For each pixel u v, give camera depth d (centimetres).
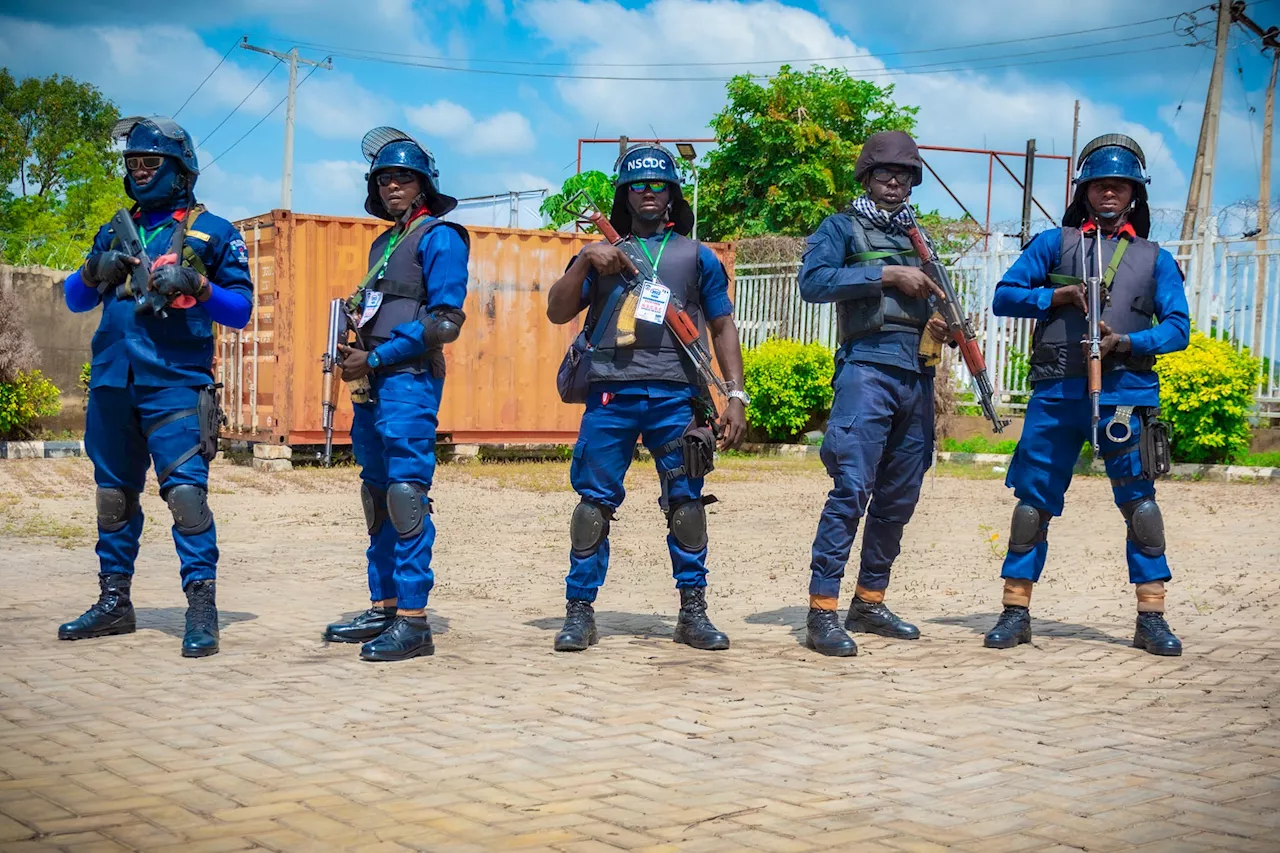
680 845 246
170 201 469
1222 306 1503
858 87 3472
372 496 479
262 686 396
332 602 593
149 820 259
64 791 278
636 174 480
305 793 279
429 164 471
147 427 463
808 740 331
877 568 516
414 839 249
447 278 458
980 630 529
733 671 430
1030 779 295
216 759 307
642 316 470
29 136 4909
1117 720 357
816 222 3272
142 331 459
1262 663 447
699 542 486
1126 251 491
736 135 3372
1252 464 1404
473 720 350
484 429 1552
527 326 1570
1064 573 725
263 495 1191
